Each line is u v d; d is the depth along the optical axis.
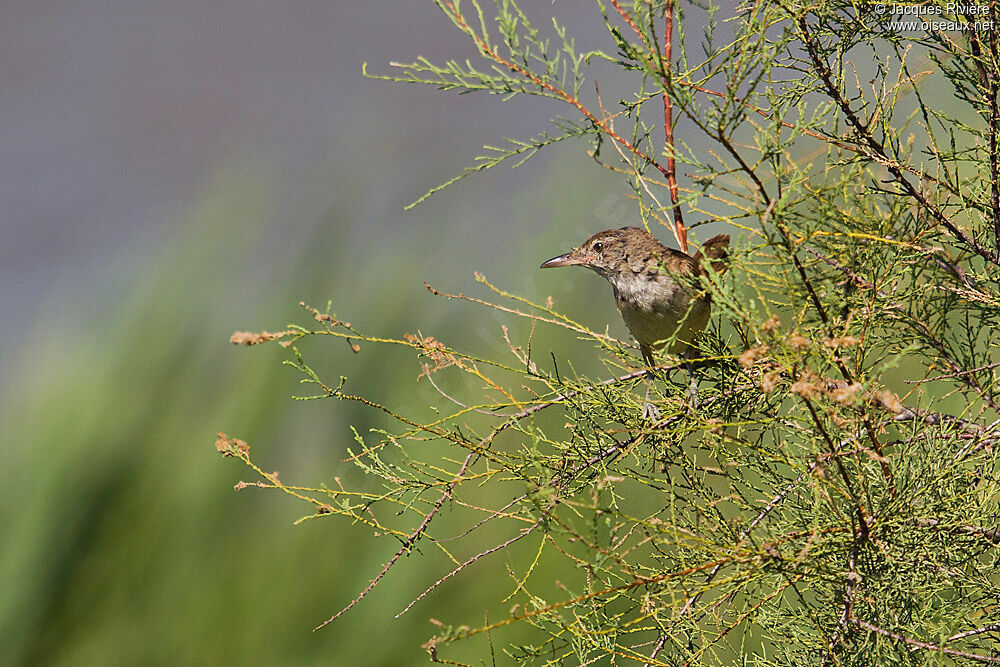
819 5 5.15
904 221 5.59
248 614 9.20
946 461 4.91
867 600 4.71
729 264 4.77
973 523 4.86
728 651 6.14
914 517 4.68
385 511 9.38
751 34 4.80
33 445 9.82
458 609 8.96
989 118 5.36
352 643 8.97
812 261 5.35
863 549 4.69
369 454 5.63
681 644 5.18
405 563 9.16
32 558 9.38
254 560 9.49
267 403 10.23
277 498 9.93
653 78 4.71
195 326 10.77
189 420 10.16
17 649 9.17
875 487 4.80
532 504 5.16
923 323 5.55
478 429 8.34
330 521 9.48
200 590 9.36
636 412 5.76
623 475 5.59
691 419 5.49
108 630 9.27
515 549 9.09
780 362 4.54
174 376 10.30
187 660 9.18
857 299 5.04
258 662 9.05
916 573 4.74
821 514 4.91
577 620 5.06
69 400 10.09
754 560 4.65
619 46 4.77
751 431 5.67
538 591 8.80
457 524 9.23
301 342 10.60
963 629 5.10
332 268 11.08
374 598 9.11
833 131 5.51
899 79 5.44
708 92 4.89
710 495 5.40
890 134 5.28
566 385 5.67
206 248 11.23
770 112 5.38
